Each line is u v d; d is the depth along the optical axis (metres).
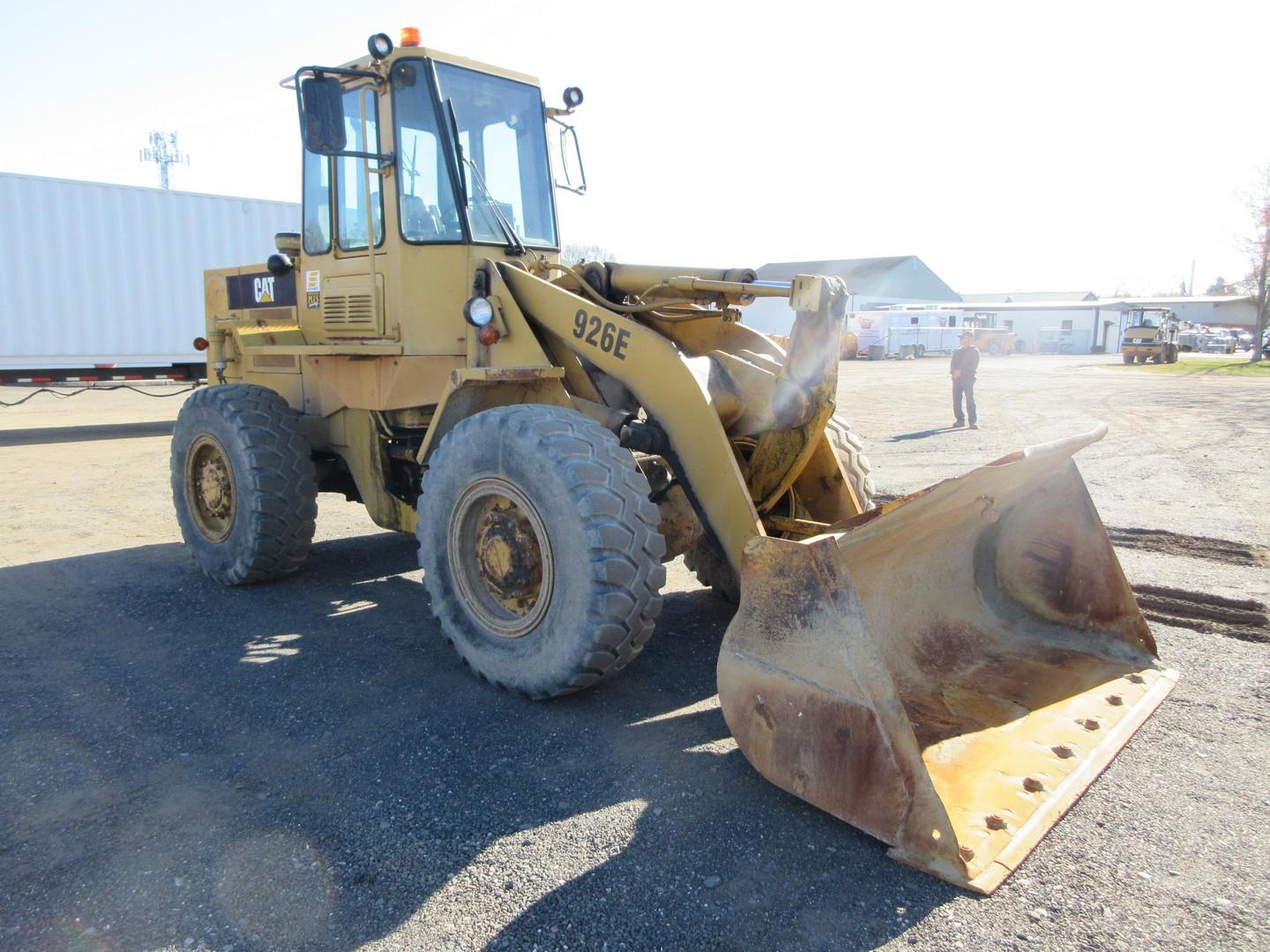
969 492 3.18
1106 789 2.89
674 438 3.62
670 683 3.79
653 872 2.48
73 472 9.76
